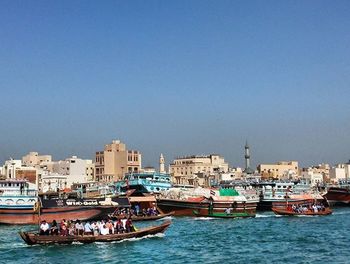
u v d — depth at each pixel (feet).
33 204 321.73
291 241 249.14
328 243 242.17
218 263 191.01
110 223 241.14
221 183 565.53
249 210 388.16
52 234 228.84
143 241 241.35
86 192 478.18
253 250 220.64
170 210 385.09
